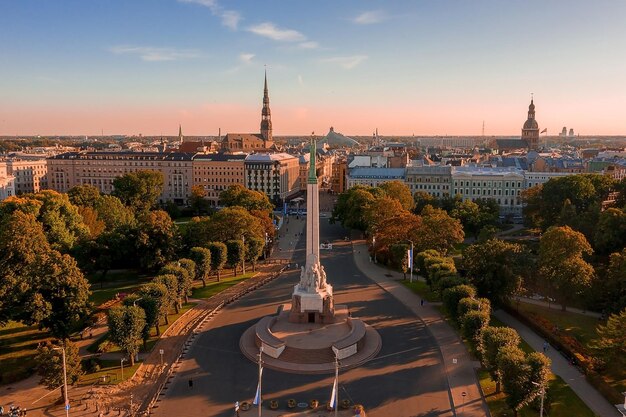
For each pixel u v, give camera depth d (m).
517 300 135.25
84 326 117.00
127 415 82.38
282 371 97.12
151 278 161.88
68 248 156.88
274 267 176.62
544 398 81.75
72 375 85.81
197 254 145.38
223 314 128.38
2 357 102.75
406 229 177.88
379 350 106.00
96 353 104.75
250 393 89.06
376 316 126.00
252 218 176.88
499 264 125.50
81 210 194.50
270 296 143.00
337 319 118.06
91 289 151.25
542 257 134.00
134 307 99.88
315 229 116.19
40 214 172.75
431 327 118.69
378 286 151.88
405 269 158.50
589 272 124.94
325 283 120.50
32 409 84.12
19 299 102.44
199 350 106.56
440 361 100.94
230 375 95.69
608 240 162.62
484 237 191.00
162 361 101.06
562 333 111.69
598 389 88.38
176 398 87.38
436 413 82.69
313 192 115.06
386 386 91.25
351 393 88.81
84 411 83.56
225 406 84.88
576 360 98.31
